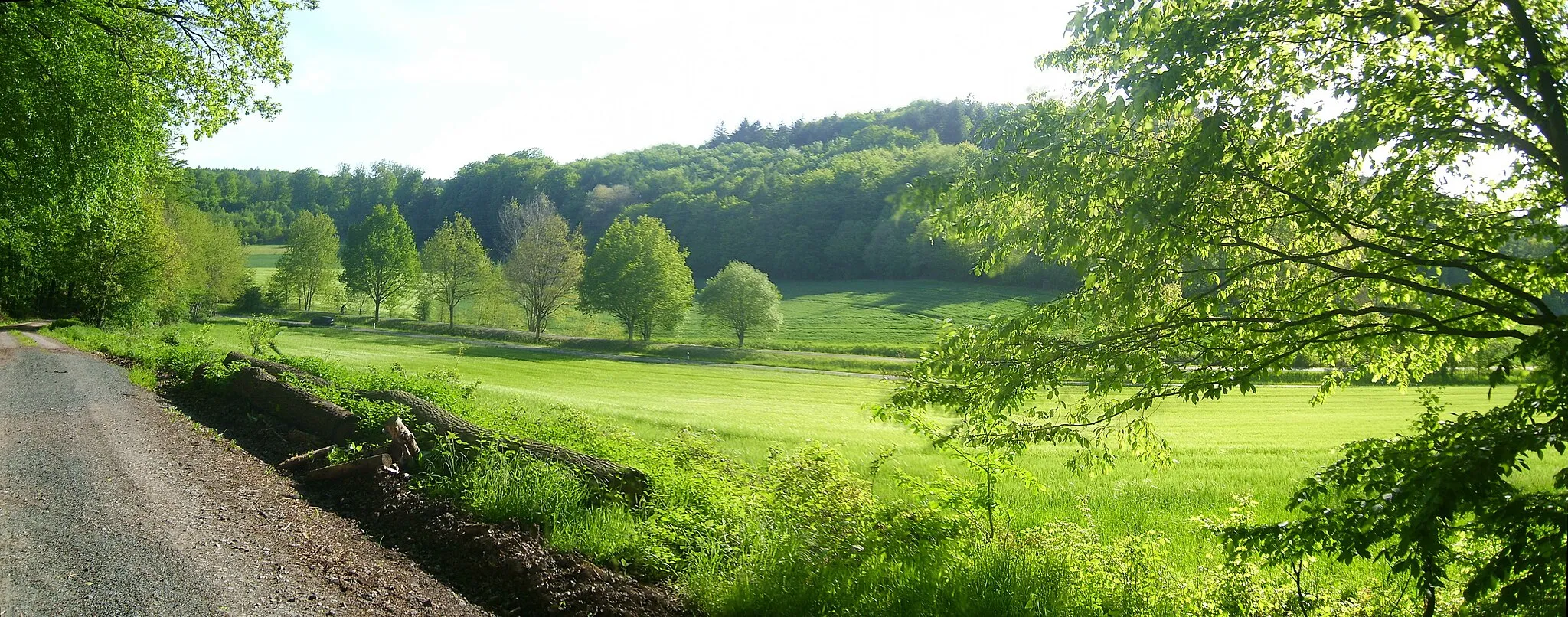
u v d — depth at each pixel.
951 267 104.00
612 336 78.31
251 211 147.25
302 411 12.37
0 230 18.62
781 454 10.74
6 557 5.89
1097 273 5.63
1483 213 5.71
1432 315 5.60
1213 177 5.20
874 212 116.56
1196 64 4.95
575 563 6.57
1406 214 5.39
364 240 83.44
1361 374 6.57
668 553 6.93
